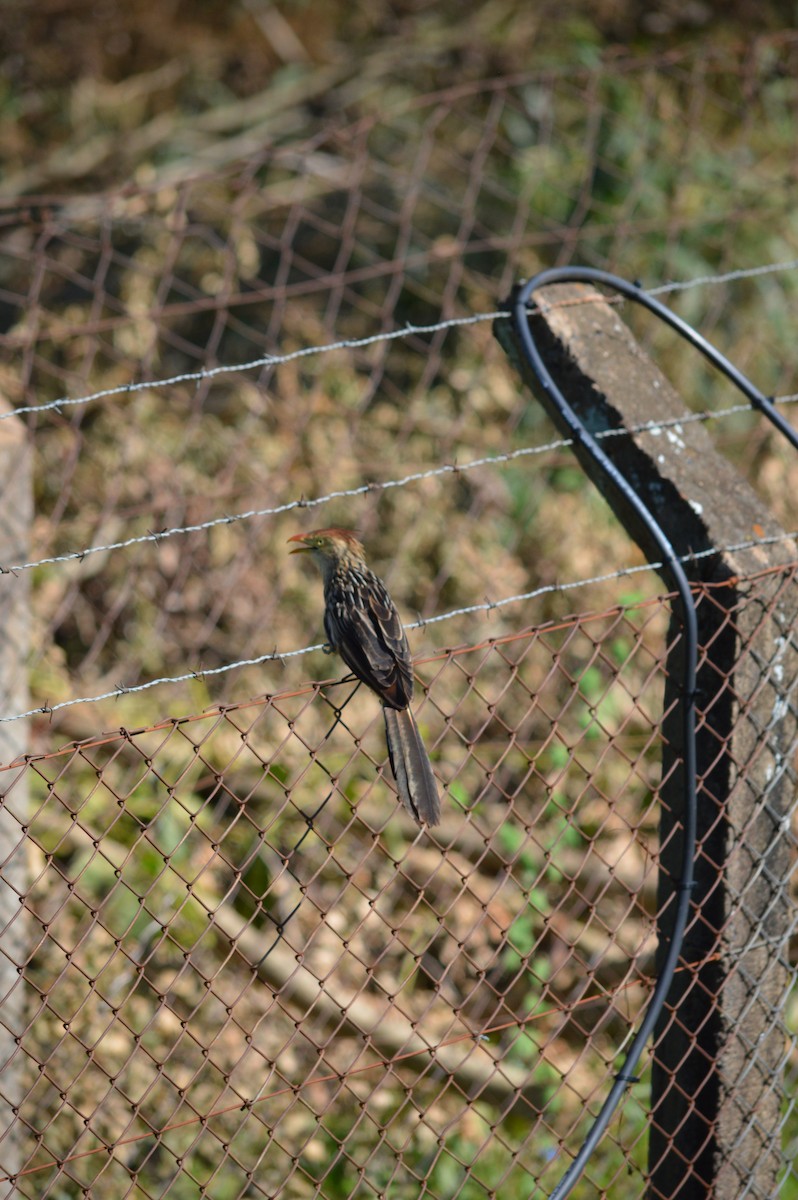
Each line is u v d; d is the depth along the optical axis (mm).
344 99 31531
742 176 22203
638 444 10594
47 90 32344
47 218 17297
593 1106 13797
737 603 10094
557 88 26500
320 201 29156
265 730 16359
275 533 18828
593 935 15992
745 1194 10641
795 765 11062
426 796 9703
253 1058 13820
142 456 19000
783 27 28547
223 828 15211
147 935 13680
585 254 24406
